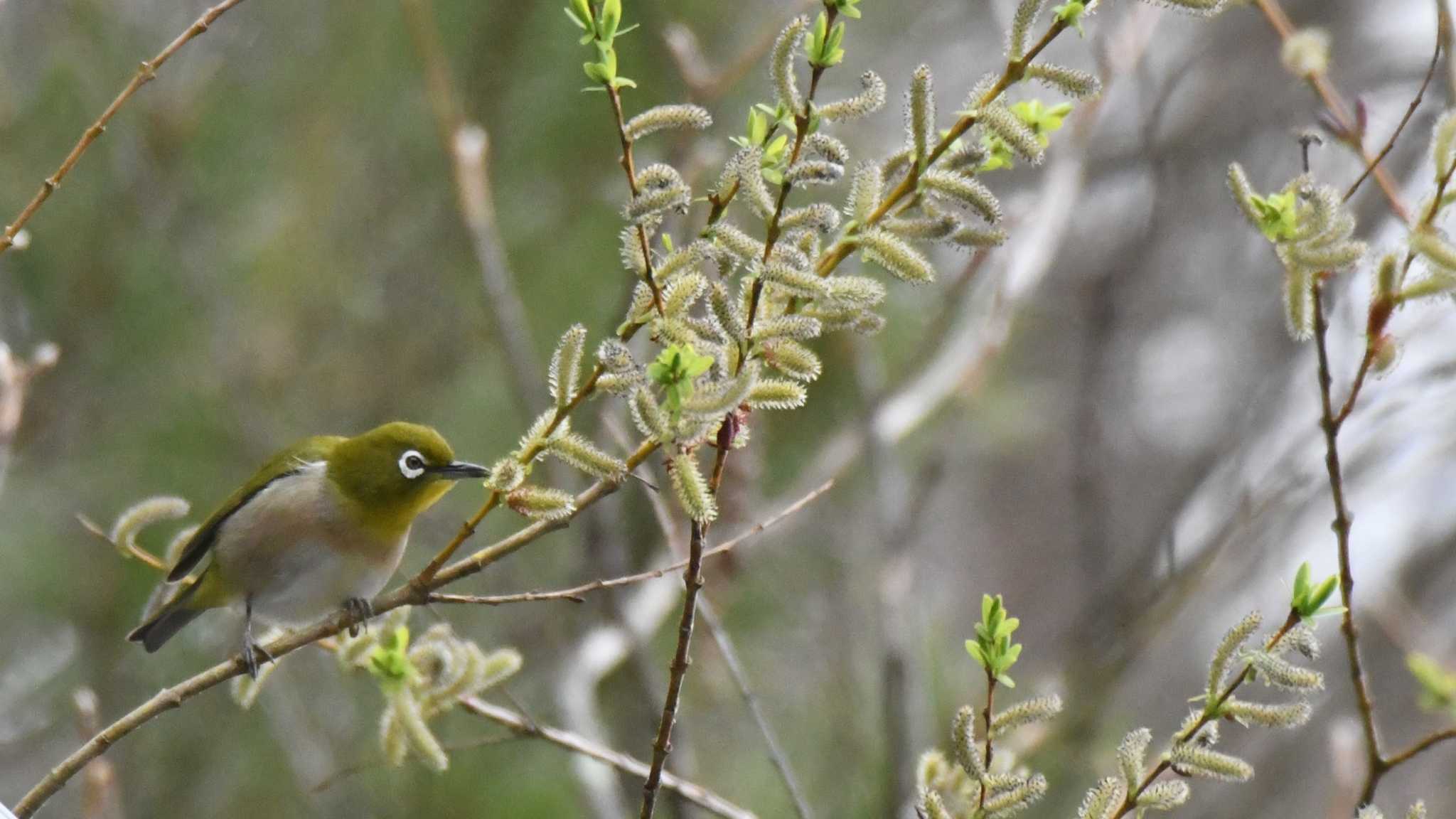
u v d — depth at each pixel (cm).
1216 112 1900
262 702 1244
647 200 504
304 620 848
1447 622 1675
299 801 1235
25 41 1362
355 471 825
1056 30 539
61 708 1291
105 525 1287
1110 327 1670
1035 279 1133
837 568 1286
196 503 1295
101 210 1334
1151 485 1831
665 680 1175
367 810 1202
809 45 518
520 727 704
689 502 491
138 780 1277
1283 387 1315
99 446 1312
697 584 519
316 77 1364
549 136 1295
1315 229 546
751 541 1098
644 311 535
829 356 1232
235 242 1363
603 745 938
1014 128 532
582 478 1020
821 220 501
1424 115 1230
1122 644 1177
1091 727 1156
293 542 820
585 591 605
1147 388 1923
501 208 1301
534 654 1234
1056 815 1107
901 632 1020
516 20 1308
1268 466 1273
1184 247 1955
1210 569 1205
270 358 1355
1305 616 534
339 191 1377
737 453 1034
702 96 1019
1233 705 524
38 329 1318
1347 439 1146
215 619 1323
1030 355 1855
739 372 492
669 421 487
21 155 1334
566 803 1154
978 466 1970
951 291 1125
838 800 1205
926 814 552
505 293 1028
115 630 1293
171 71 1373
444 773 1185
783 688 1271
